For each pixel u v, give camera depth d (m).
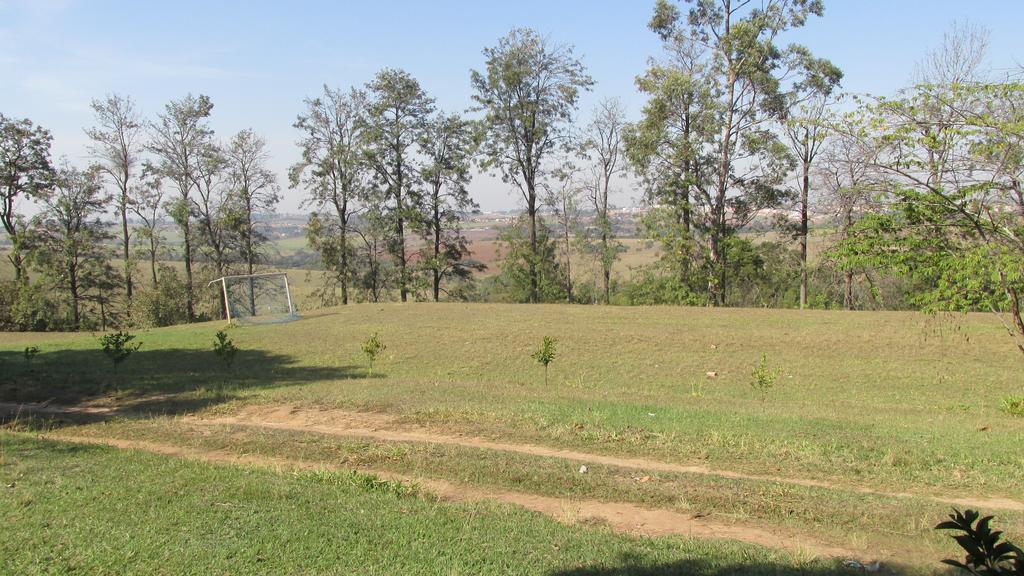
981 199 12.12
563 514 7.05
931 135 11.99
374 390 14.50
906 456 9.10
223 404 13.15
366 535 5.82
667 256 40.25
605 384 19.56
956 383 18.52
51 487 6.96
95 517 6.04
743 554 5.84
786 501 7.35
